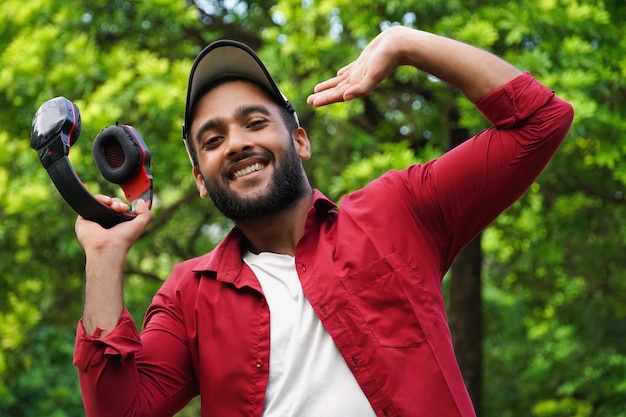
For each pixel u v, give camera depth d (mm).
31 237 6172
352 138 7000
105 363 1774
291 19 5594
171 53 6492
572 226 6363
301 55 5316
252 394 1855
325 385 1819
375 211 1939
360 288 1862
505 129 1916
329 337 1864
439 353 1844
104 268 1831
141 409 1862
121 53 5848
